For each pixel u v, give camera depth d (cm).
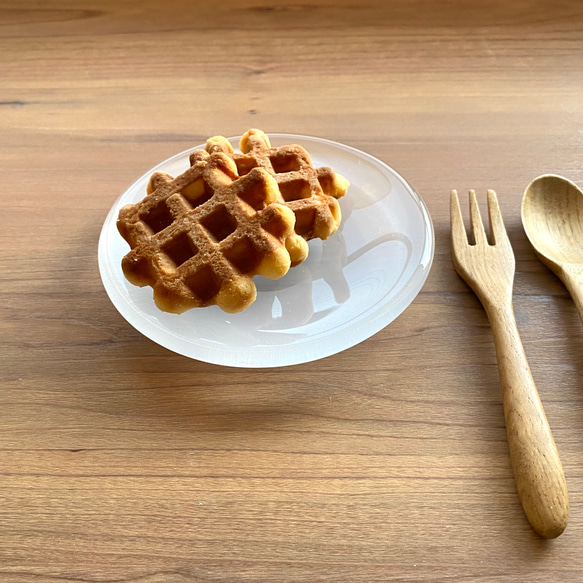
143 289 30
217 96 43
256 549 24
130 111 42
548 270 32
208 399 28
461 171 37
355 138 39
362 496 25
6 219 35
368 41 46
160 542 24
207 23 49
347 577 23
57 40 48
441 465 26
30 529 25
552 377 28
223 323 29
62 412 28
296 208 30
